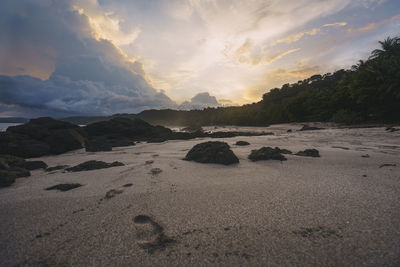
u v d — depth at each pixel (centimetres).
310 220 243
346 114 2998
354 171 474
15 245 208
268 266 171
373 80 2481
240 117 7412
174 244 205
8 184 418
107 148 1102
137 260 183
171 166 572
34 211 287
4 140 1023
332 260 175
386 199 299
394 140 1078
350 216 250
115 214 274
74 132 1320
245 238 210
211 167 550
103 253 193
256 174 466
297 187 364
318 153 709
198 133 2077
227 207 286
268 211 269
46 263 182
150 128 2273
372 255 179
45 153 1034
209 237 215
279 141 1249
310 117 4378
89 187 395
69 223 251
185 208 287
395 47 2711
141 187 386
